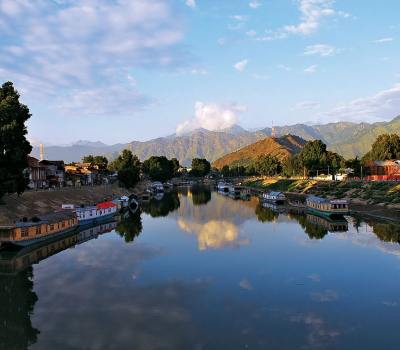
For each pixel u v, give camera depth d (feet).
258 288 140.05
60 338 102.12
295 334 103.91
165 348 96.99
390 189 383.04
